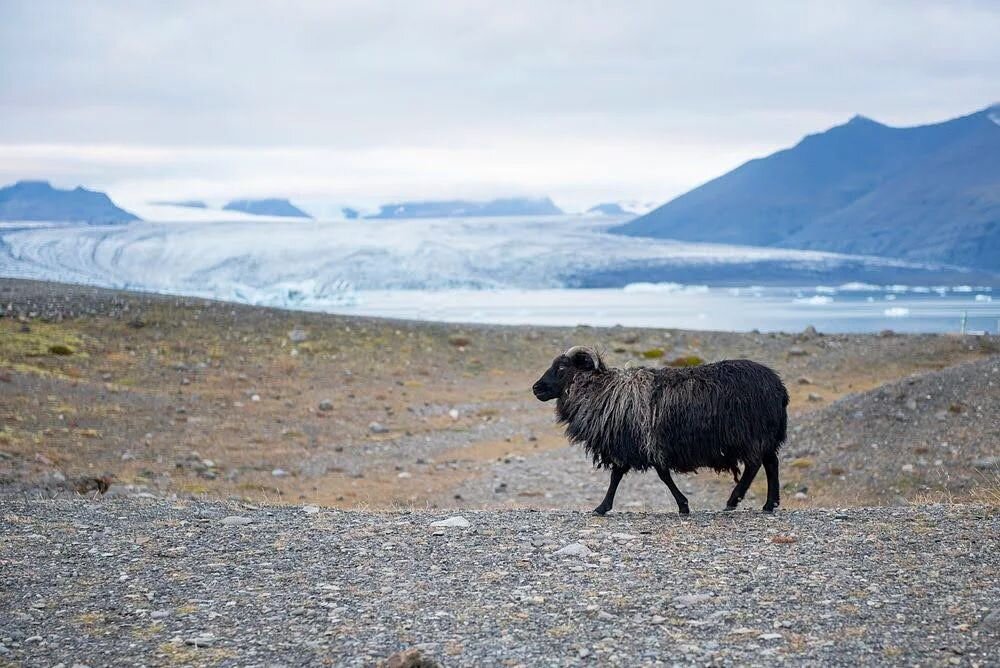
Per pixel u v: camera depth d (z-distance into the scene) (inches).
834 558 318.3
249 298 6210.6
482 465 816.3
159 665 240.1
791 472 695.1
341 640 253.9
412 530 382.6
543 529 382.3
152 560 338.6
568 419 432.5
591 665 231.6
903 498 581.9
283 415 985.5
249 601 289.4
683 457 408.8
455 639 251.9
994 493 525.0
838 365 1315.2
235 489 671.8
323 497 673.6
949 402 745.6
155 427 874.1
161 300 1636.3
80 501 472.1
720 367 408.5
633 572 311.4
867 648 234.5
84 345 1240.2
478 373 1310.3
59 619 274.8
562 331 1605.6
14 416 841.5
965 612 256.5
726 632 250.8
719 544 347.9
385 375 1252.5
